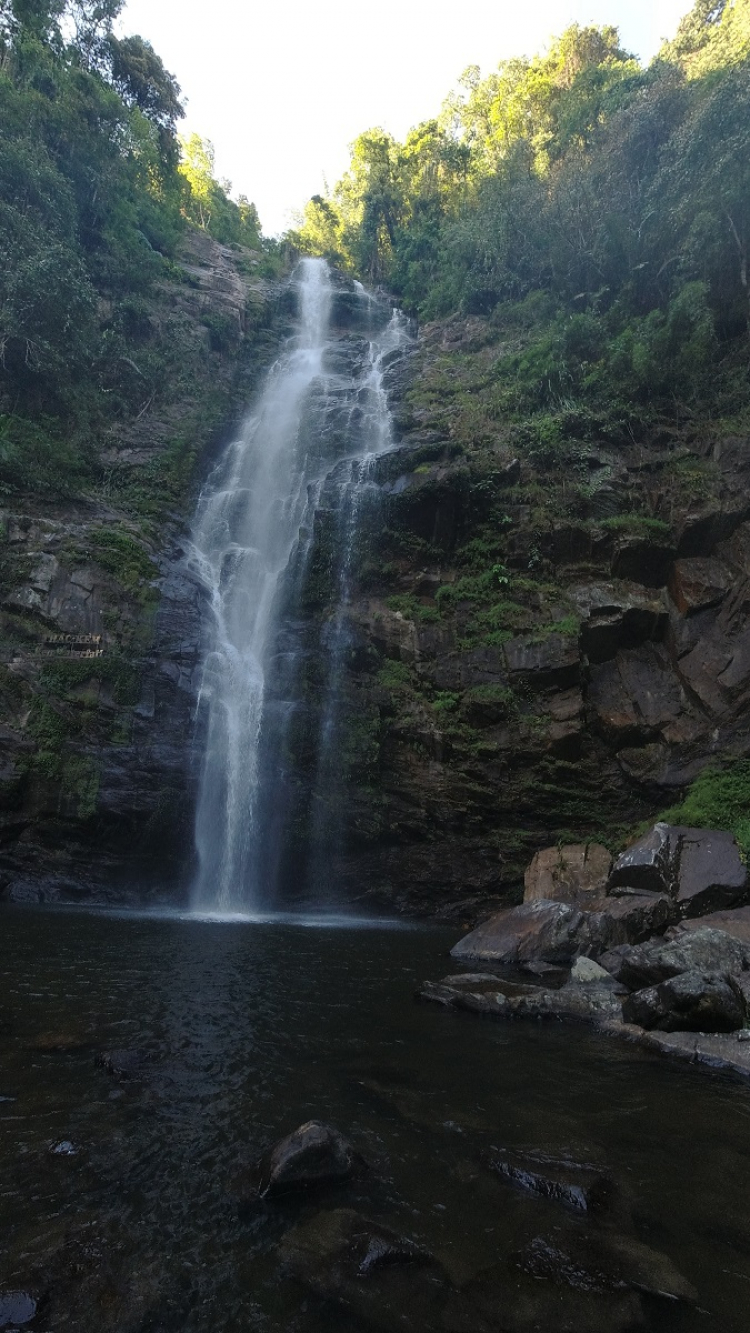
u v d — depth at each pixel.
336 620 19.36
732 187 21.48
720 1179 4.10
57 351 22.47
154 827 15.76
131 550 19.55
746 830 12.58
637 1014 7.13
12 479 20.22
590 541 19.11
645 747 16.92
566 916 10.47
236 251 44.06
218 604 20.53
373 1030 6.62
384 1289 3.02
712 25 37.19
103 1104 4.58
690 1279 3.19
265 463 26.16
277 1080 5.20
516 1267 3.19
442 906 16.48
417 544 20.22
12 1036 5.69
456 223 39.00
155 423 26.34
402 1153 4.20
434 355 32.28
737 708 16.20
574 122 34.59
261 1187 3.71
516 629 18.39
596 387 22.53
